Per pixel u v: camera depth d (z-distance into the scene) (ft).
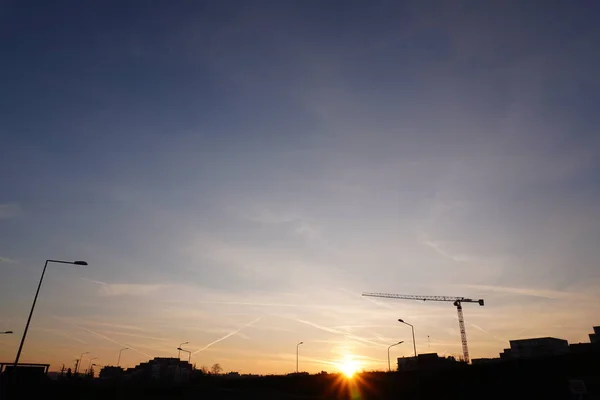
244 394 269.03
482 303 568.00
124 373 626.64
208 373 565.12
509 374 204.03
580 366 186.80
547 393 178.19
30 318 154.61
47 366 208.13
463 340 554.87
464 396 205.77
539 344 397.19
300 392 296.92
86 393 220.02
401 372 267.80
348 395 261.44
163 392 259.19
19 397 193.98
